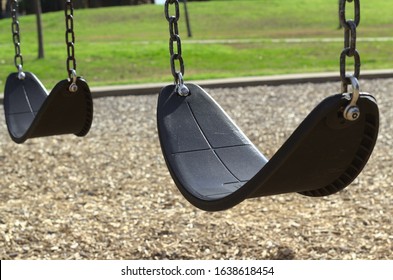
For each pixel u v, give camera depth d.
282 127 9.23
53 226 5.19
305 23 35.66
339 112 2.21
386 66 17.12
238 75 15.02
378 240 4.71
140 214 5.46
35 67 18.12
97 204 5.79
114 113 10.69
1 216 5.43
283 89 13.01
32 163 7.30
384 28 32.78
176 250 4.61
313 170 2.44
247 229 4.97
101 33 33.91
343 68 2.21
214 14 38.91
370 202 5.64
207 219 5.25
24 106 4.86
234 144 3.20
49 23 36.75
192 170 2.98
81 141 8.43
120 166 7.11
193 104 3.32
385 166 6.82
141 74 17.28
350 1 2.21
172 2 3.25
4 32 35.28
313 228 4.98
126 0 45.81
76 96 3.93
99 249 4.70
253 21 36.78
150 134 8.86
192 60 19.72
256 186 2.38
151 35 32.03
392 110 10.27
